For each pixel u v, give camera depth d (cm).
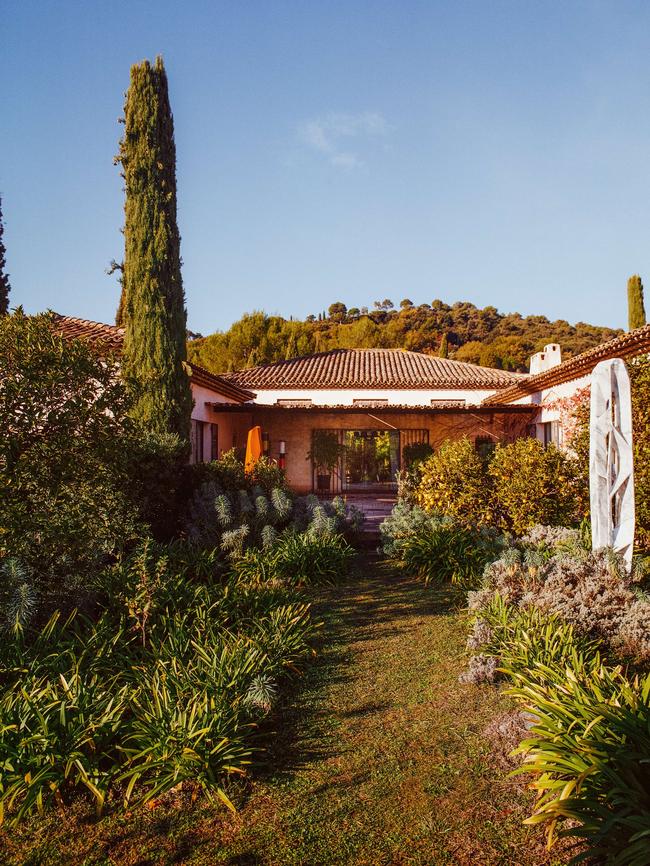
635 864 227
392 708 446
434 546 876
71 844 298
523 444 1011
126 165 1177
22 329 482
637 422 870
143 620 529
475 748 380
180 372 1162
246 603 633
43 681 425
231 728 376
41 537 511
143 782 345
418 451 2162
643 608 536
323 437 2248
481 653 513
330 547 865
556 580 616
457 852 285
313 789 342
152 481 920
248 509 909
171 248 1175
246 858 286
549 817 281
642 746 280
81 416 498
